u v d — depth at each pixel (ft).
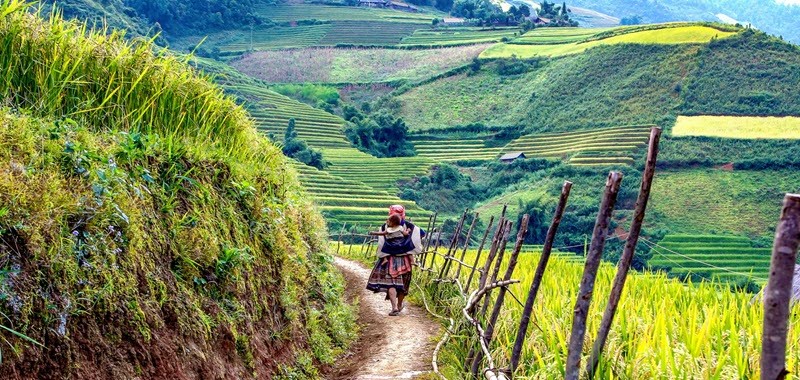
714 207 246.68
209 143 25.22
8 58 19.34
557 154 319.47
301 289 27.91
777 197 252.62
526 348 22.22
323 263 39.73
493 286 22.88
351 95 457.27
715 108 342.64
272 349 22.35
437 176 287.89
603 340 17.21
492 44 512.22
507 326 25.48
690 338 20.17
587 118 361.30
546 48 481.87
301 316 27.07
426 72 474.08
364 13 637.30
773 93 346.95
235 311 19.90
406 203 236.63
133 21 341.41
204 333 17.72
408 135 378.73
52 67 19.79
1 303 12.11
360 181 276.00
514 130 371.97
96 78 21.35
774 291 9.20
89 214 14.74
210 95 26.91
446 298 38.63
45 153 15.23
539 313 25.12
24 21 20.15
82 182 15.35
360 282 53.42
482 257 56.85
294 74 487.20
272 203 26.71
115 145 18.17
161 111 23.22
